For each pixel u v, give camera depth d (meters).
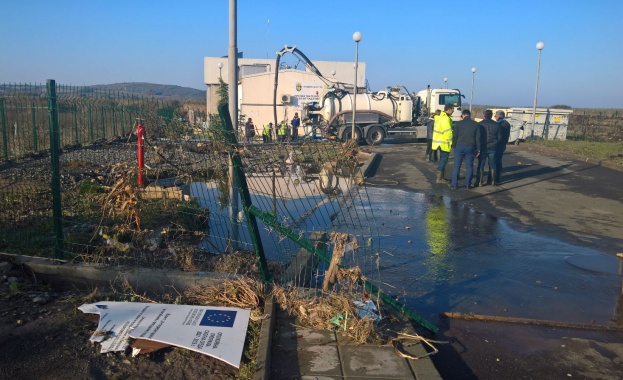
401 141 30.50
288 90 34.06
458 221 9.37
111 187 6.17
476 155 13.14
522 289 5.95
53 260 5.49
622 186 12.92
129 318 4.33
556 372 4.13
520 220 9.49
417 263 6.86
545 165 16.72
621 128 28.58
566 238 8.24
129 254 5.59
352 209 9.95
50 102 5.39
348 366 3.79
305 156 5.27
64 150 17.12
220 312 4.46
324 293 4.74
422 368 3.78
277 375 3.65
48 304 4.76
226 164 5.70
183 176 5.95
